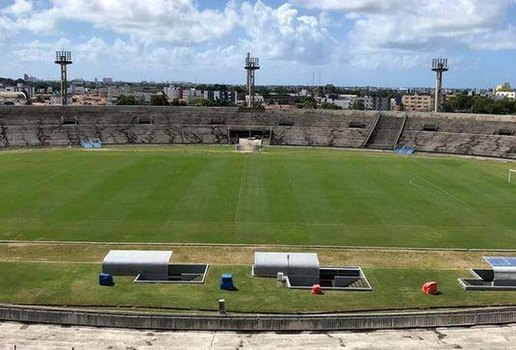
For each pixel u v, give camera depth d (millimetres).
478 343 33969
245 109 166750
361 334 35125
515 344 33938
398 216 73312
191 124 160000
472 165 117062
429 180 98500
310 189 89000
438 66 176250
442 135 146875
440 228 68062
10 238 61781
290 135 156250
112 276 49031
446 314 36750
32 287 47156
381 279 50469
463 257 57562
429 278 50906
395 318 36156
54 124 150750
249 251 58406
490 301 45531
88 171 101875
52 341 33625
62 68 174250
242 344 33531
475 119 150375
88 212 73000
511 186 94000
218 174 100875
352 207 77688
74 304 43625
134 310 42625
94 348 32750
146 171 102625
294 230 66375
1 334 34500
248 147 141000
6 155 121875
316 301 44875
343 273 52000
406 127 153750
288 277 49656
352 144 150125
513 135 140500
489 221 71562
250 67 187000
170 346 33188
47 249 58062
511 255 58500
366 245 61125
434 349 33062
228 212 74062
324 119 163125
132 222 68688
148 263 49625
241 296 45594
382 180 97750
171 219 70312
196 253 57500
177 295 45562
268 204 78688
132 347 33031
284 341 34000
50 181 92250
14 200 78875
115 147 140625
